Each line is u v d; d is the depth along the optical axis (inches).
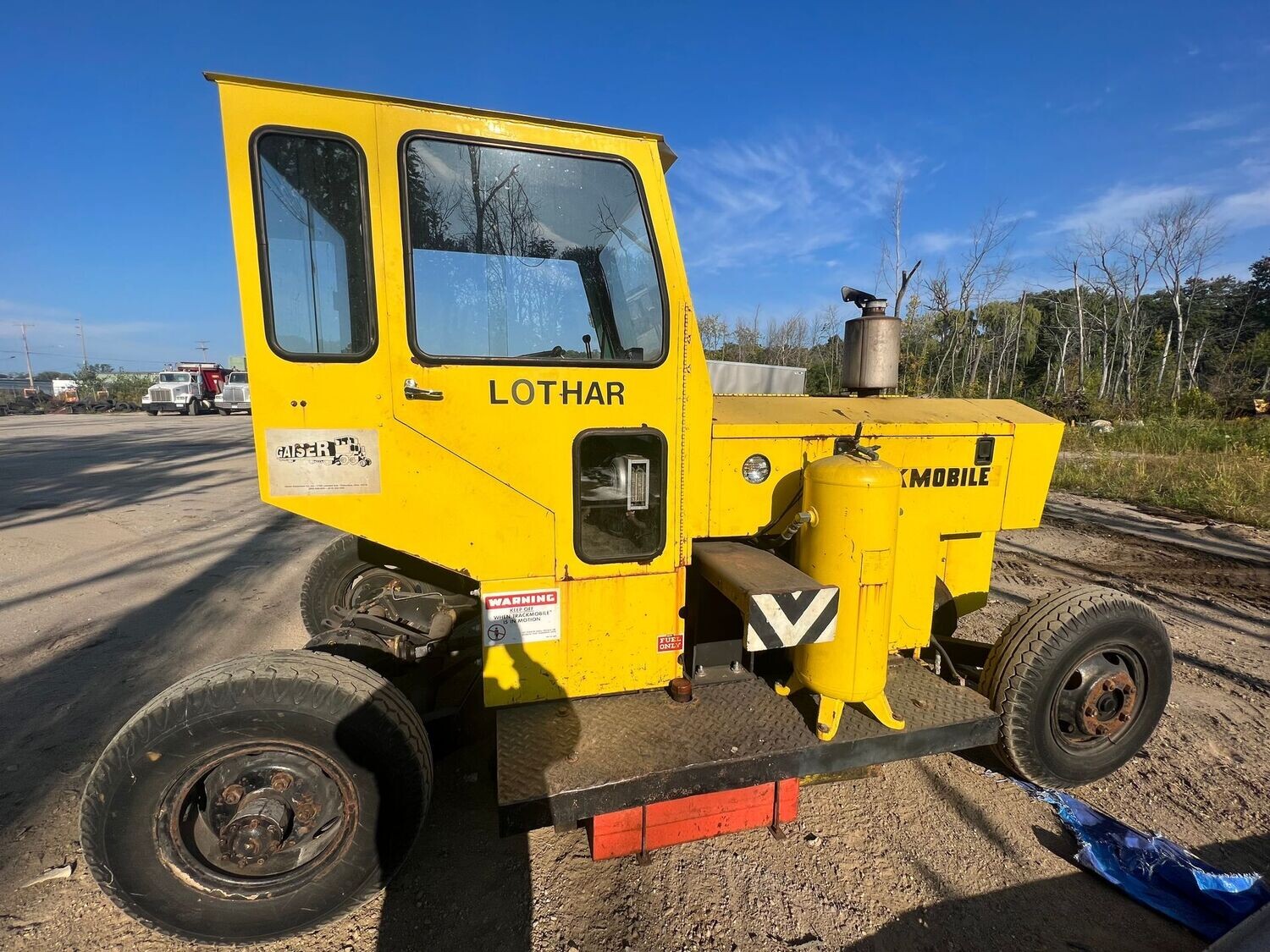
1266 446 421.1
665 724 80.7
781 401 104.0
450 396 72.9
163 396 1112.2
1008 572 212.1
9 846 86.0
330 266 69.5
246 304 66.9
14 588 192.7
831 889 80.4
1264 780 103.3
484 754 108.3
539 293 79.7
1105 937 74.1
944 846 88.0
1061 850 87.7
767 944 72.6
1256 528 274.2
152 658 143.9
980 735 87.7
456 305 74.7
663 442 81.5
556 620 81.1
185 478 404.5
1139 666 97.7
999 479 103.3
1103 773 98.1
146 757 62.9
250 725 65.0
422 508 74.2
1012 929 75.0
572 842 88.7
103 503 325.7
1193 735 115.9
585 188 77.9
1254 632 162.7
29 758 105.6
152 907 66.0
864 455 82.0
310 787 69.0
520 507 77.4
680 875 82.4
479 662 104.3
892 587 80.8
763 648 71.7
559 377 75.9
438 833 90.4
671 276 79.2
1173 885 79.7
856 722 84.1
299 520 290.2
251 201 66.1
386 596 103.3
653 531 83.9
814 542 80.9
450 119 70.9
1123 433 525.0
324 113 67.4
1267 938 53.7
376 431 71.6
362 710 66.9
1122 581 203.5
